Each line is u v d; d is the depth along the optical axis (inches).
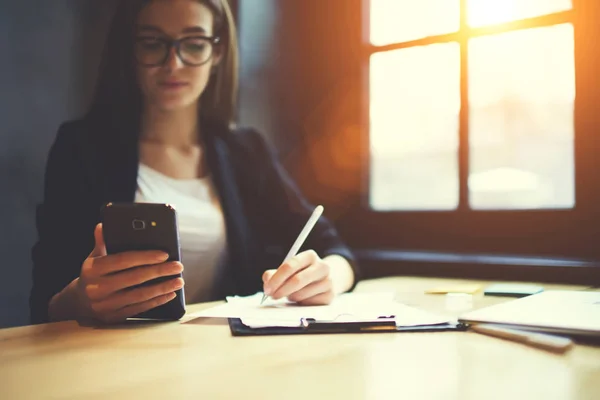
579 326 21.9
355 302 32.5
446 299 35.4
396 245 58.9
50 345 23.3
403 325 25.5
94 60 72.5
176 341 23.8
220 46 53.0
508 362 19.5
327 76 62.9
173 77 46.4
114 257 27.5
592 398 15.4
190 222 48.2
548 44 50.1
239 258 50.1
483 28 53.1
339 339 23.7
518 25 51.1
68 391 16.6
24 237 66.3
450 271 51.4
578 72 47.8
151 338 24.5
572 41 48.5
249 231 53.2
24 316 65.7
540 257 49.6
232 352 21.5
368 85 61.7
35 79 67.4
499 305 28.0
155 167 50.7
